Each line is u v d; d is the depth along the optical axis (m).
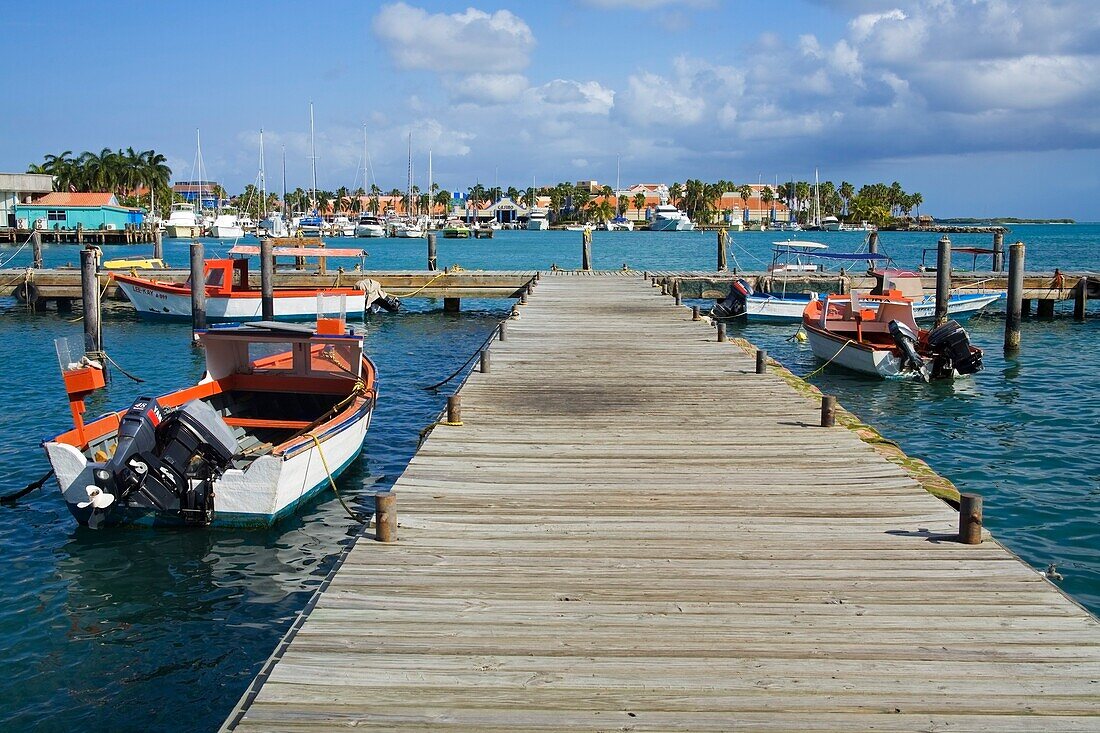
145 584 9.22
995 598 5.71
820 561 6.33
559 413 11.05
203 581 9.30
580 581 6.00
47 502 11.70
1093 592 9.04
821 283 33.81
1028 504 11.73
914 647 5.07
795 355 24.59
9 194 81.88
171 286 30.38
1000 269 36.53
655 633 5.26
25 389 19.45
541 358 15.21
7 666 7.58
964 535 6.67
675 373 13.81
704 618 5.45
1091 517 11.21
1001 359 23.81
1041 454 14.20
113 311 32.88
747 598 5.73
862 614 5.49
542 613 5.52
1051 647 5.06
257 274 34.38
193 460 10.43
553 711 4.44
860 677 4.74
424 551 6.52
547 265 63.19
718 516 7.30
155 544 10.26
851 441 9.70
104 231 80.88
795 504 7.60
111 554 9.97
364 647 5.07
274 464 10.35
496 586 5.91
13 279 32.84
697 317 20.66
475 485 8.10
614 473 8.50
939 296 27.95
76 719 6.79
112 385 20.23
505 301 40.03
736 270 38.50
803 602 5.66
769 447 9.47
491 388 12.62
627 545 6.66
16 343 25.89
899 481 8.23
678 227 149.50
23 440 14.97
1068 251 79.00
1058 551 10.12
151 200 118.56
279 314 29.88
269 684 4.68
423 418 16.84
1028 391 19.50
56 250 74.31
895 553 6.48
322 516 11.27
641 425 10.45
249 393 14.24
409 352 25.11
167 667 7.60
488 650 5.05
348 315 31.55
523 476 8.39
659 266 61.12
